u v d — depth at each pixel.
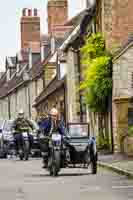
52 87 59.53
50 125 23.20
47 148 23.41
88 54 37.62
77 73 48.56
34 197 16.20
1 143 39.34
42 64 66.06
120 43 37.31
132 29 37.59
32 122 40.19
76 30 51.84
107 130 36.72
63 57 56.94
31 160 34.97
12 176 23.33
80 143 22.84
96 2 40.34
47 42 68.62
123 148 32.84
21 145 35.44
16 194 17.03
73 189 17.94
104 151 35.22
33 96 71.50
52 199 15.64
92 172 23.30
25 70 79.00
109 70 35.12
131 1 37.62
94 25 41.97
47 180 21.14
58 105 56.84
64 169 26.67
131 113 33.72
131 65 34.41
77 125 23.64
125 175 22.06
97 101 35.50
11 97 87.38
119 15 37.59
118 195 16.16
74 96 49.06
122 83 34.41
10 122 40.25
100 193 16.72
